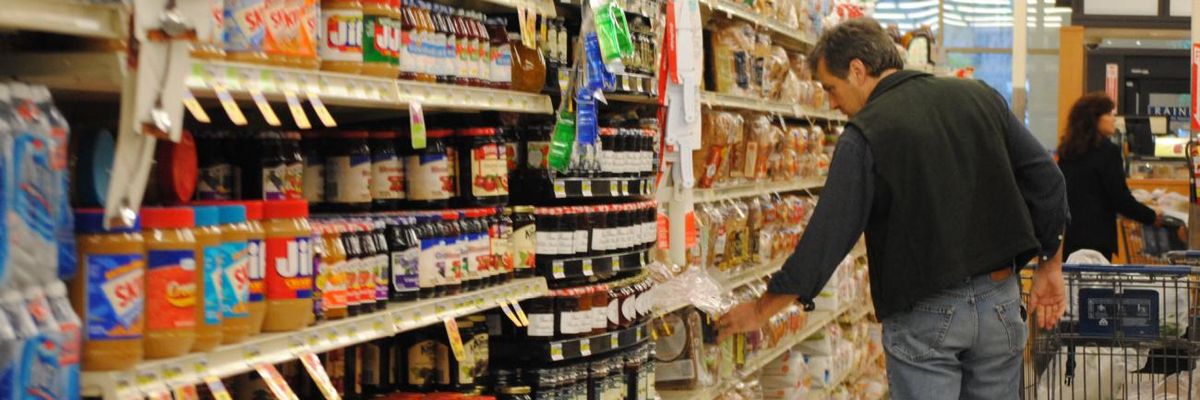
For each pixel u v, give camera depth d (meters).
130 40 1.96
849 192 3.81
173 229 2.13
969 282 3.85
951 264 3.78
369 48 2.66
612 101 4.11
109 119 2.55
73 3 1.86
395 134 3.20
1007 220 3.86
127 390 2.03
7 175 1.75
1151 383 5.08
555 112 3.67
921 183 3.79
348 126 3.46
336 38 2.57
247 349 2.32
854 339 7.24
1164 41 12.81
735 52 5.10
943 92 3.93
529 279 3.49
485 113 3.54
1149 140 11.11
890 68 4.11
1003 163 3.89
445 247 3.07
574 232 3.61
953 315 3.83
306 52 2.44
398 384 3.38
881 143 3.81
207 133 2.60
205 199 2.55
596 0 3.54
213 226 2.23
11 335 1.73
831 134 7.37
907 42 8.46
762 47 5.55
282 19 2.36
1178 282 5.19
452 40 3.01
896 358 3.94
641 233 3.98
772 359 5.69
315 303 2.56
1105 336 4.80
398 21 2.74
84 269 2.02
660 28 4.20
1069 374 4.89
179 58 2.02
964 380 4.03
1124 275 5.11
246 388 2.85
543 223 3.57
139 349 2.06
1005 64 11.50
